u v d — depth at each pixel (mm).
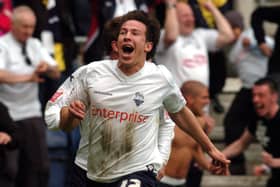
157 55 26328
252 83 27594
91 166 15539
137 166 15297
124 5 26359
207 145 16047
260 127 23906
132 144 15281
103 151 15375
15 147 21969
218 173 16188
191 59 26188
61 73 25703
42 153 24141
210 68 28109
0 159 22375
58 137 24891
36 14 25141
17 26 23766
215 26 28422
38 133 24141
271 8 27422
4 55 23688
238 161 27875
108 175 15422
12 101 23922
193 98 21547
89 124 15438
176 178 21344
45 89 25594
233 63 28500
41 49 24203
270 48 28047
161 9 27047
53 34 25531
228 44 27422
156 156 15477
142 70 15273
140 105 15203
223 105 30766
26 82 23578
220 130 29156
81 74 15406
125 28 15219
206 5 27781
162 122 16062
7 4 25234
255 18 27734
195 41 26531
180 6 26453
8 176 22953
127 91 15195
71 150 24656
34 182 24078
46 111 15523
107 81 15219
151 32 15414
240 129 27188
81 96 15375
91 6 26219
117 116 15203
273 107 23578
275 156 23703
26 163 24031
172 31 25828
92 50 26141
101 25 26078
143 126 15273
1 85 23797
